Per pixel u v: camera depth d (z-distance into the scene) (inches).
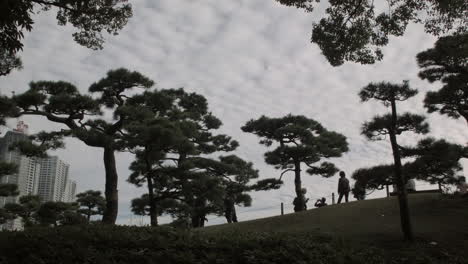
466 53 924.6
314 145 1694.1
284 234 700.0
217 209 1551.4
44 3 571.8
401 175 751.7
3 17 431.8
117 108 1238.9
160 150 1234.0
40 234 524.4
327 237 724.7
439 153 748.0
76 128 1194.0
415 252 650.8
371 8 677.9
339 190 1202.0
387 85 755.4
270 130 1784.0
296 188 1654.8
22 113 1161.4
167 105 1348.4
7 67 799.1
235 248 536.4
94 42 725.3
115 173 1225.4
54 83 1226.6
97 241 505.7
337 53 711.7
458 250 658.8
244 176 1701.5
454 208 936.3
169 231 624.1
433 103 1078.4
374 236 764.0
